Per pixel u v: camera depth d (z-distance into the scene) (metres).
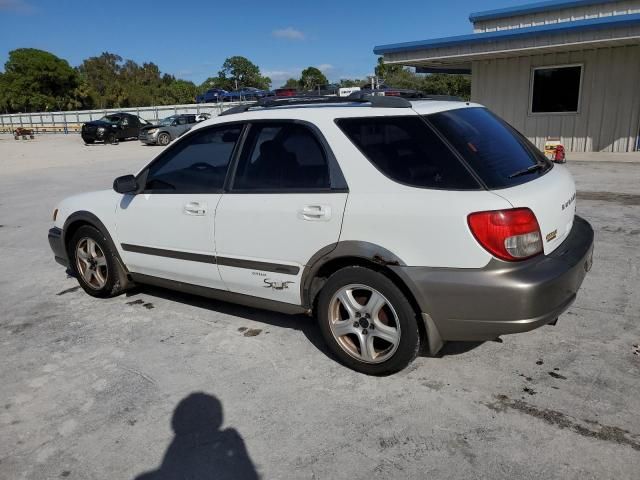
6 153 25.39
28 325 4.52
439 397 3.13
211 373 3.55
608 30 11.04
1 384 3.54
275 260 3.60
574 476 2.46
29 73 70.12
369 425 2.91
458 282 2.90
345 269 3.31
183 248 4.12
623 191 8.56
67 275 5.90
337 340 3.48
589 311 4.16
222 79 77.19
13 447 2.89
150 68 107.88
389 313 3.24
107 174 14.90
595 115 13.36
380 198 3.13
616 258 5.35
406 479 2.50
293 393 3.26
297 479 2.55
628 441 2.67
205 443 2.85
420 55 14.09
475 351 3.63
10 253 6.96
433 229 2.95
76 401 3.30
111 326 4.39
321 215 3.31
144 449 2.83
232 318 4.42
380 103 3.40
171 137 25.61
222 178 3.88
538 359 3.49
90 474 2.66
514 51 12.60
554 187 3.24
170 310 4.66
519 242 2.86
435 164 3.05
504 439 2.73
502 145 3.40
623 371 3.29
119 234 4.59
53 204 10.42
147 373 3.60
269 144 3.67
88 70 102.12
